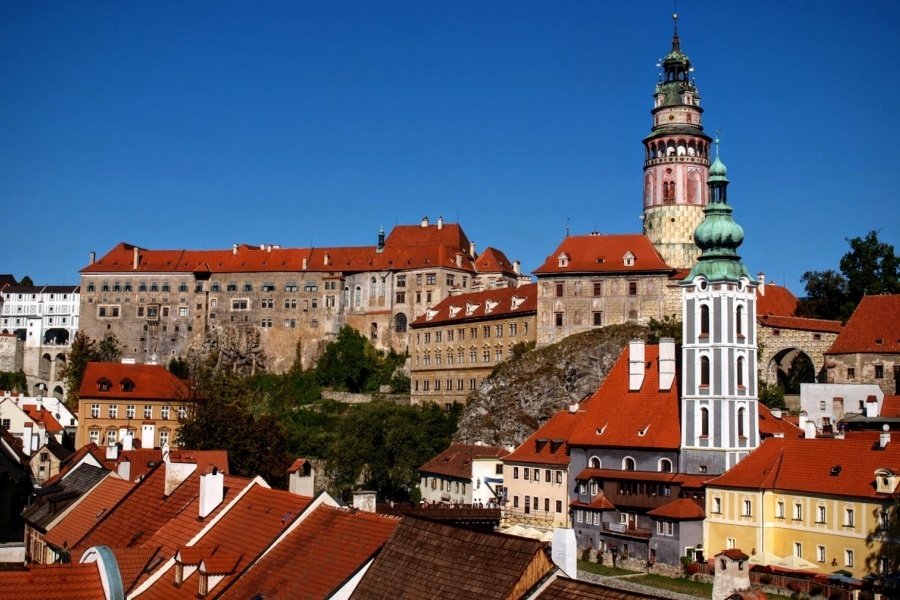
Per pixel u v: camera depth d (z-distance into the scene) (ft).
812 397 505.25
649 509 416.87
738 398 416.46
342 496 572.10
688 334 428.15
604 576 380.37
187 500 222.89
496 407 634.84
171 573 190.90
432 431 643.45
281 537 179.11
